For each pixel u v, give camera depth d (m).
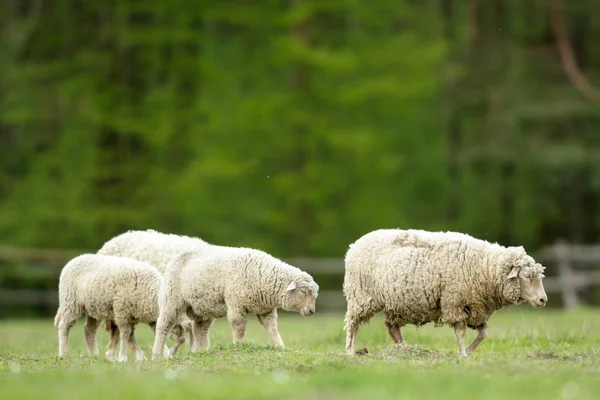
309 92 80.38
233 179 80.81
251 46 85.38
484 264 27.17
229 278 30.23
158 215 78.56
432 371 21.66
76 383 21.16
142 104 81.06
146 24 82.44
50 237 78.44
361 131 79.50
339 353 26.47
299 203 79.12
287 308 30.52
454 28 91.50
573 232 86.75
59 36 83.44
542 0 89.94
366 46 82.44
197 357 26.23
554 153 81.38
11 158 85.38
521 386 19.75
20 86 83.12
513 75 86.75
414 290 27.27
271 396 18.66
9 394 19.72
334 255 79.94
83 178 79.50
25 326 54.88
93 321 32.09
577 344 31.53
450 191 86.31
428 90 81.94
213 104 81.25
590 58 89.88
